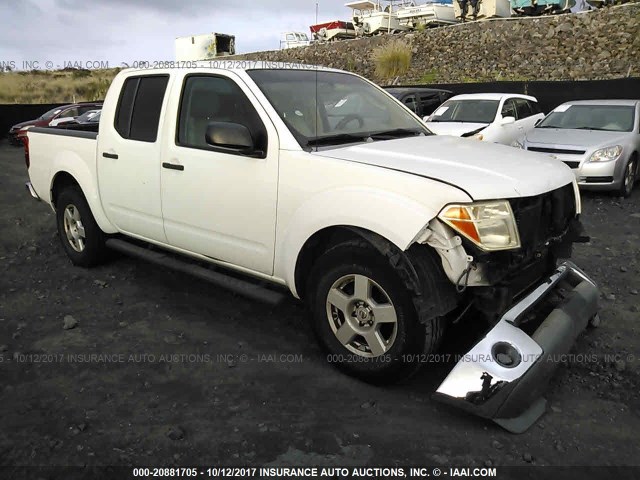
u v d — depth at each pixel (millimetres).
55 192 5656
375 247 3059
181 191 4094
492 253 2992
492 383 2838
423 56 23125
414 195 2988
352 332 3314
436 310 2932
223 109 3895
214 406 3160
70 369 3553
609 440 2873
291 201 3447
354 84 4543
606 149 8664
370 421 3020
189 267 4270
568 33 19234
